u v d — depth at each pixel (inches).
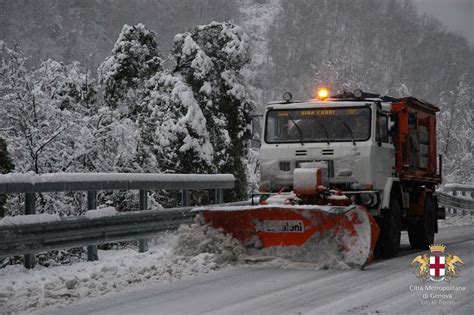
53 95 674.2
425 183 625.0
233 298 342.3
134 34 845.2
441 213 647.8
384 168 516.1
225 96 845.2
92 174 462.9
